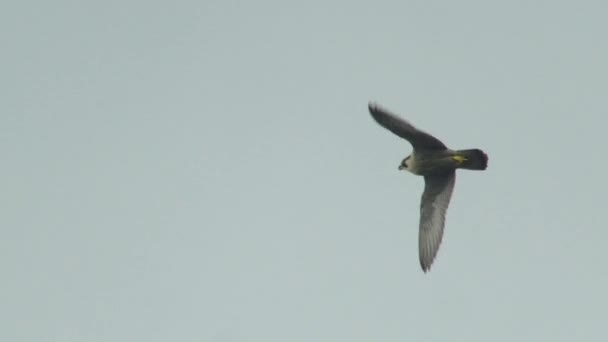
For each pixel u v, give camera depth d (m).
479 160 29.97
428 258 30.41
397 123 29.81
